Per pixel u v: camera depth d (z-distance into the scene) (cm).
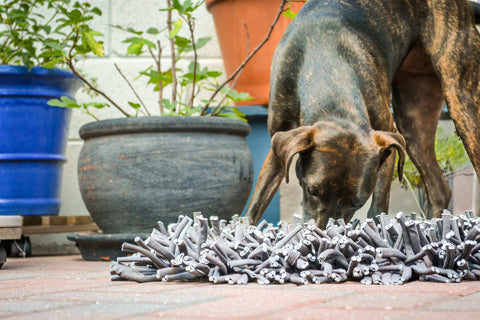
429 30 288
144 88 433
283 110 280
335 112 252
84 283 193
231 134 327
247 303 136
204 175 313
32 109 367
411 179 401
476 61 285
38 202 370
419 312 122
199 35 441
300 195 410
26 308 138
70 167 429
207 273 183
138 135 313
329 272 178
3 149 365
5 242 367
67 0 357
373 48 276
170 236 211
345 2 281
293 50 277
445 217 197
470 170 400
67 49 424
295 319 115
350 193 241
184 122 312
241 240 203
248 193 334
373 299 142
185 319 118
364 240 192
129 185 310
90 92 428
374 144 243
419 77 318
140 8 435
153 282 190
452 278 179
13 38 365
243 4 404
